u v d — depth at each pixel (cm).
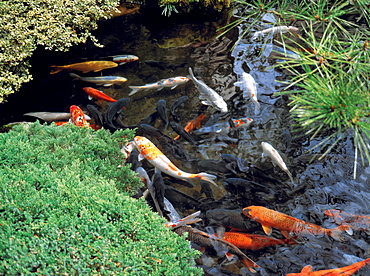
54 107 773
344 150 730
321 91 578
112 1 833
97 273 559
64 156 677
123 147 726
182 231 680
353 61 624
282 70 799
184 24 871
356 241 681
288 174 717
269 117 759
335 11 655
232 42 838
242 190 709
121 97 783
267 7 673
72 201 647
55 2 804
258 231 687
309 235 684
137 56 826
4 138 679
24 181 649
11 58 757
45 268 538
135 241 641
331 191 708
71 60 820
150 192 701
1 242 548
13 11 784
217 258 674
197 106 773
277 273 670
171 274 592
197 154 734
